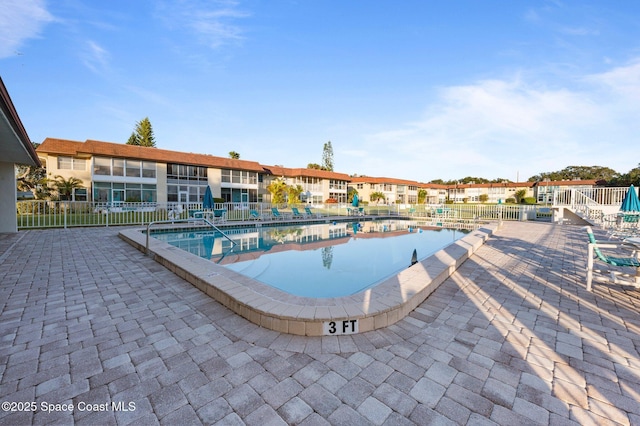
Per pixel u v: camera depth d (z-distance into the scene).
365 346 2.31
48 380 1.86
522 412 1.60
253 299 2.91
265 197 31.55
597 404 1.66
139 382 1.85
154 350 2.24
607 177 54.72
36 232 9.29
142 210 13.14
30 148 7.30
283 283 4.94
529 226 12.34
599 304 3.23
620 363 2.08
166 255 5.05
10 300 3.29
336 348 2.28
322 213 20.30
